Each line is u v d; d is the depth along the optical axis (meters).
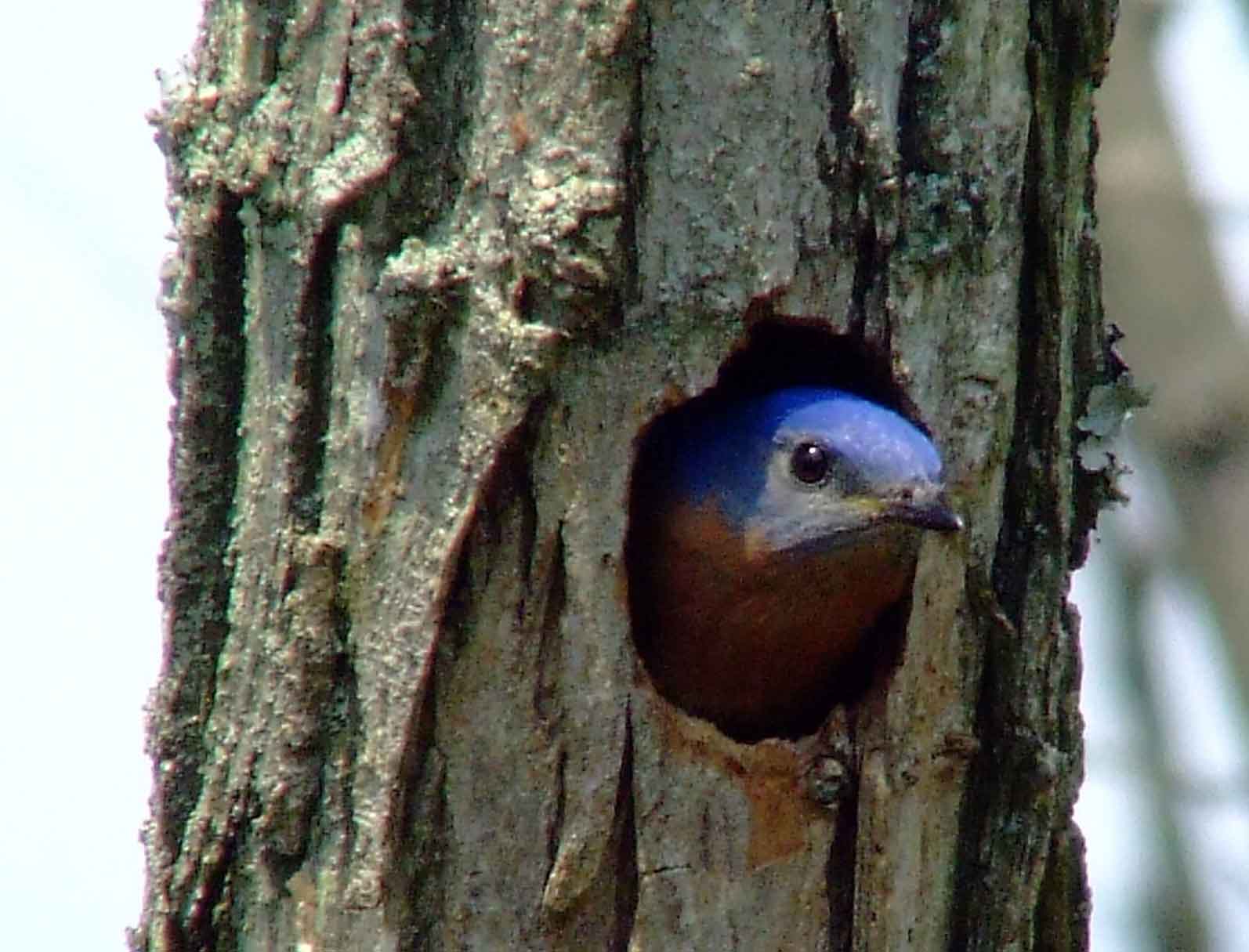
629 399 11.31
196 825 11.45
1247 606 18.11
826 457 12.28
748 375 13.24
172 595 11.57
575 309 11.11
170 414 11.70
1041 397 11.94
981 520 11.83
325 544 11.22
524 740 11.23
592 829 11.26
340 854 11.18
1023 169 11.85
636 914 11.34
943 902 11.84
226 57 11.58
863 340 11.70
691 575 12.86
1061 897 12.21
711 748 11.45
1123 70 18.44
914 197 11.66
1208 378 17.89
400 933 11.15
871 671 12.24
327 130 11.28
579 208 11.02
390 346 11.13
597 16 11.12
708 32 11.37
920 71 11.68
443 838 11.22
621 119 11.17
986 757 11.92
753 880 11.52
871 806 11.67
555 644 11.28
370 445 11.18
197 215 11.53
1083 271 12.30
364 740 11.17
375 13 11.22
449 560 11.11
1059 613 11.98
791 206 11.47
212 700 11.53
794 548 12.33
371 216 11.21
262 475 11.41
